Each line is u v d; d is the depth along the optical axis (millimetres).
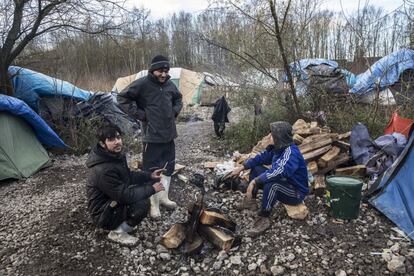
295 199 4188
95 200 3805
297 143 5879
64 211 4777
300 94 8062
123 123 8914
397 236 3939
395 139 5336
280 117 8086
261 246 3879
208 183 5512
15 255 3912
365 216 4344
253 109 8516
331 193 4246
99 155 3701
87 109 8805
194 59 17016
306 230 4070
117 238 3957
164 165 4547
